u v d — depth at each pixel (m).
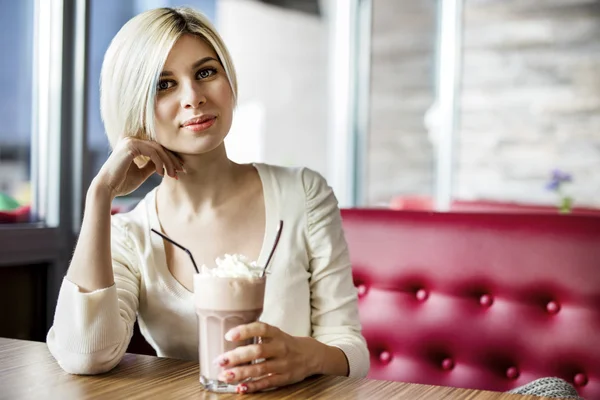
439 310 1.58
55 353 1.07
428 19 4.30
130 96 1.22
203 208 1.31
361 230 1.66
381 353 1.63
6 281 1.99
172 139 1.22
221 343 0.93
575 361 1.47
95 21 2.20
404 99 4.20
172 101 1.20
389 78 4.09
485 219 1.57
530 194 4.39
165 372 1.04
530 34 4.37
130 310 1.23
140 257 1.29
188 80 1.19
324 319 1.32
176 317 1.26
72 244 2.16
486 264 1.54
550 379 1.25
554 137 4.35
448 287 1.57
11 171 2.10
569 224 1.50
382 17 4.02
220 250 1.29
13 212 2.06
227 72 1.24
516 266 1.52
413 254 1.61
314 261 1.35
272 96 5.68
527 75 4.38
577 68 4.29
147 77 1.20
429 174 4.35
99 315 1.04
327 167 5.56
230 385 0.93
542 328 1.50
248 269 0.94
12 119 2.10
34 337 2.09
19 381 0.99
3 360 1.11
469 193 4.51
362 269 1.65
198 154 1.25
